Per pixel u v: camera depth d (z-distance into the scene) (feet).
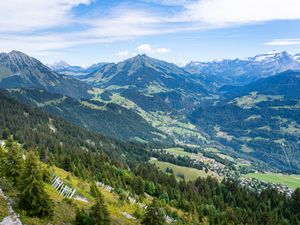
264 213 524.52
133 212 318.65
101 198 208.64
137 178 523.70
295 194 626.23
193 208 499.92
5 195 187.01
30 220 171.73
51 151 634.84
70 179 366.43
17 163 220.64
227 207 545.44
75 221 198.18
